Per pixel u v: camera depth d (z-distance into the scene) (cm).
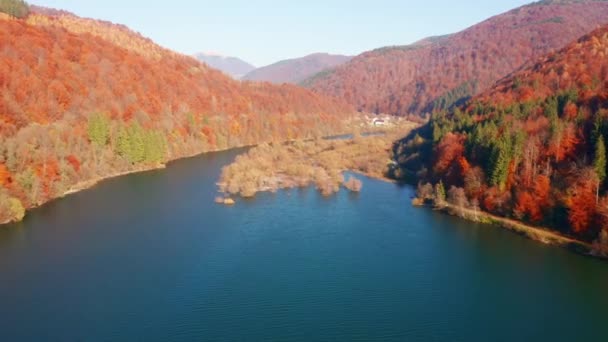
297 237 10156
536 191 10350
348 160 18425
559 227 9900
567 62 16050
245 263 8788
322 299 7469
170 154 18538
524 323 6850
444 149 14075
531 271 8444
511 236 10106
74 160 14125
